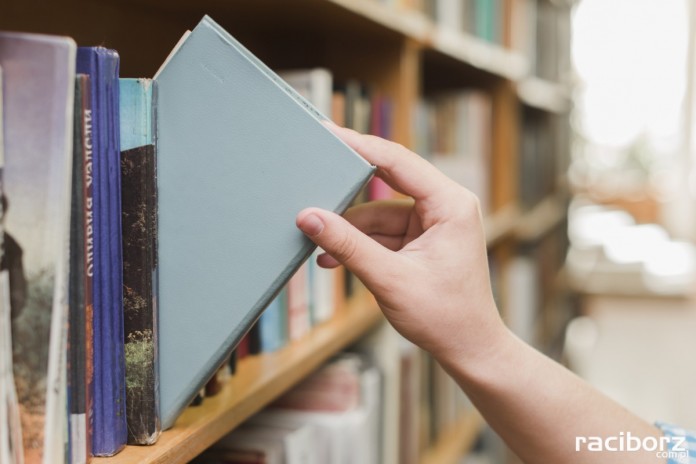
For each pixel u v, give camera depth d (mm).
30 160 423
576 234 4176
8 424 423
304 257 542
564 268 3336
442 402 1640
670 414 2918
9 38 419
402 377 1288
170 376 558
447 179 612
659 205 4516
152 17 878
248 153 539
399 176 603
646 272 3658
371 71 1189
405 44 1174
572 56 3277
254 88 534
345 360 1071
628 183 4656
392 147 603
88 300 487
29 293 429
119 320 520
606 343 3652
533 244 2561
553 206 3004
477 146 1834
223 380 695
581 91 4113
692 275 3660
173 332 554
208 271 548
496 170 2029
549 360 717
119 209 512
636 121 4543
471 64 1682
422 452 1491
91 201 484
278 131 535
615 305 3982
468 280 606
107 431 515
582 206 4512
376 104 1105
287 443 812
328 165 533
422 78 1932
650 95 4461
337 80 1199
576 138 3848
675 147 4461
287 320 860
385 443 1161
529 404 677
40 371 432
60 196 425
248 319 548
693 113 4348
